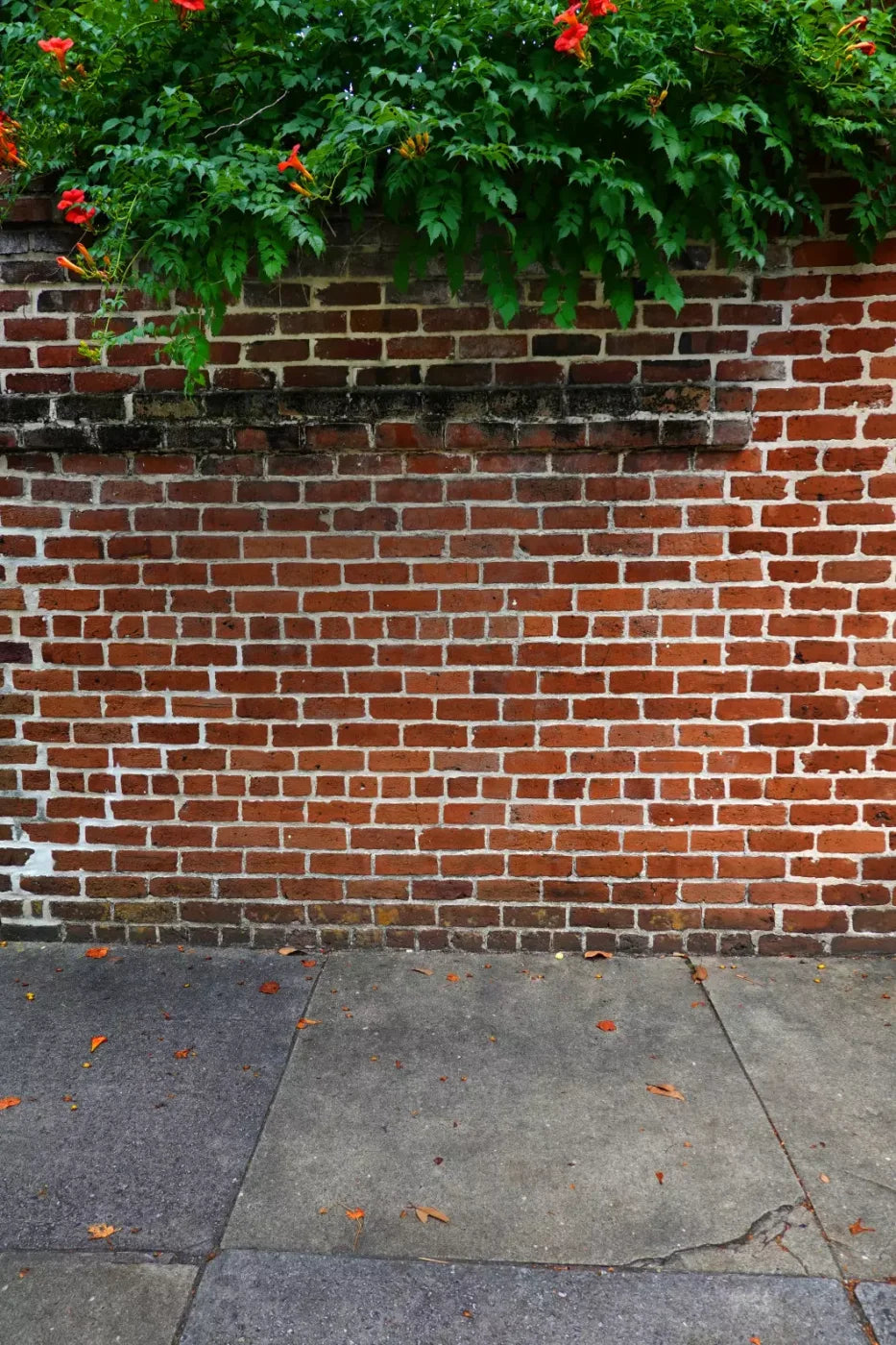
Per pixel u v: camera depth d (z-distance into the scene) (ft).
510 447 10.18
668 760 10.73
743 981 10.48
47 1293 6.52
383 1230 7.07
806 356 10.00
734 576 10.39
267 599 10.67
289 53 9.43
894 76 9.19
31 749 11.10
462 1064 9.05
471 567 10.48
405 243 9.86
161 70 9.61
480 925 11.11
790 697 10.57
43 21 9.46
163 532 10.62
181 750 11.02
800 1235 6.99
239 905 11.23
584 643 10.57
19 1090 8.68
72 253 10.24
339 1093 8.63
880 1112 8.36
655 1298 6.47
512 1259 6.79
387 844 11.03
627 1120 8.26
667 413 10.04
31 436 10.40
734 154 8.98
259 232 9.36
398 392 10.14
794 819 10.78
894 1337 6.17
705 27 8.86
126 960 11.01
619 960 10.96
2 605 10.85
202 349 9.64
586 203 9.49
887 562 10.29
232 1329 6.24
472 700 10.72
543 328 10.05
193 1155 7.86
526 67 9.26
